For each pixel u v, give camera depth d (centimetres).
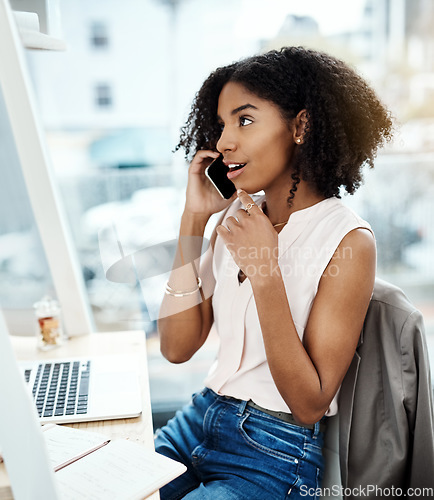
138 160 169
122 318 118
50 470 61
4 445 56
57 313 135
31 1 133
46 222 145
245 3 163
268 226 103
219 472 106
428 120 173
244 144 106
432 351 185
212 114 118
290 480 101
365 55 169
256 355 110
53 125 164
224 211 124
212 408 114
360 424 110
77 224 168
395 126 116
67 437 86
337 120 104
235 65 114
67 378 112
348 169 109
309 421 102
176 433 121
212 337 186
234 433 108
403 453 107
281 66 104
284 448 104
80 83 163
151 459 80
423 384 105
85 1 159
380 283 111
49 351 132
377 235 181
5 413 56
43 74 161
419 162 176
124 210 116
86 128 166
